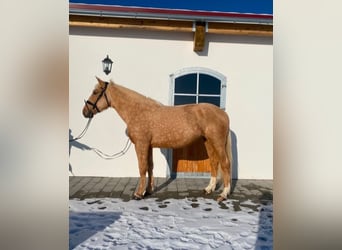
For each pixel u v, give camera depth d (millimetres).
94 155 5312
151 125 4016
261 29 5020
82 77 5199
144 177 4102
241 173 5469
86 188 4574
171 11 4773
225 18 4812
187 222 3277
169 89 5277
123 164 5336
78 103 5227
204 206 3844
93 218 3348
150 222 3256
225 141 4078
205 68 5281
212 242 2779
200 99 5398
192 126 4004
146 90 5258
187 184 4953
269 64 5344
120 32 5164
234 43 5281
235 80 5344
